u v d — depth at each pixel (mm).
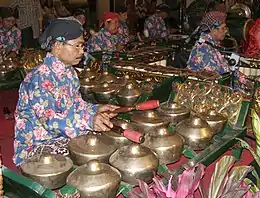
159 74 3150
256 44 4203
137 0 8789
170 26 8648
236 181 1441
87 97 3082
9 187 1715
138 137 1912
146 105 2152
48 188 1688
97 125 2117
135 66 3352
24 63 3842
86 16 8242
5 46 5387
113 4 8578
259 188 1599
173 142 2139
